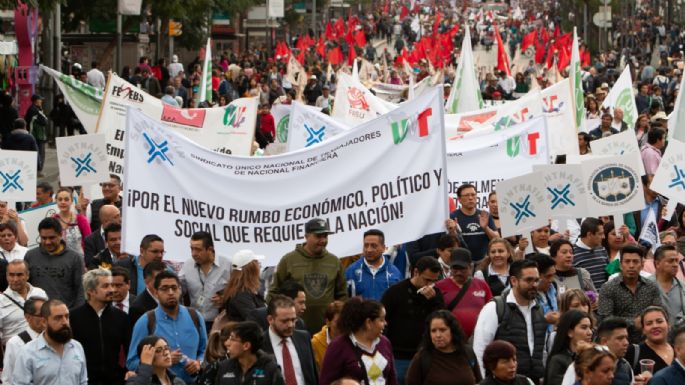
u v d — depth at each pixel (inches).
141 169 645.3
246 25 3836.1
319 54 3090.6
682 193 744.3
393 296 592.7
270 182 653.9
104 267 658.2
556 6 5846.5
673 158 744.3
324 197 655.1
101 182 756.0
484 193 806.5
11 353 556.7
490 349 496.7
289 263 614.5
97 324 578.2
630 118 1291.8
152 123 645.9
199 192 650.2
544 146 809.5
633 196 715.4
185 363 558.3
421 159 653.9
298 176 655.8
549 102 1000.2
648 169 997.8
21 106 1535.4
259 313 555.5
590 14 4131.4
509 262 653.9
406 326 590.9
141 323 561.6
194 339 567.8
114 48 2309.3
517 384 498.9
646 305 623.5
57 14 1763.0
